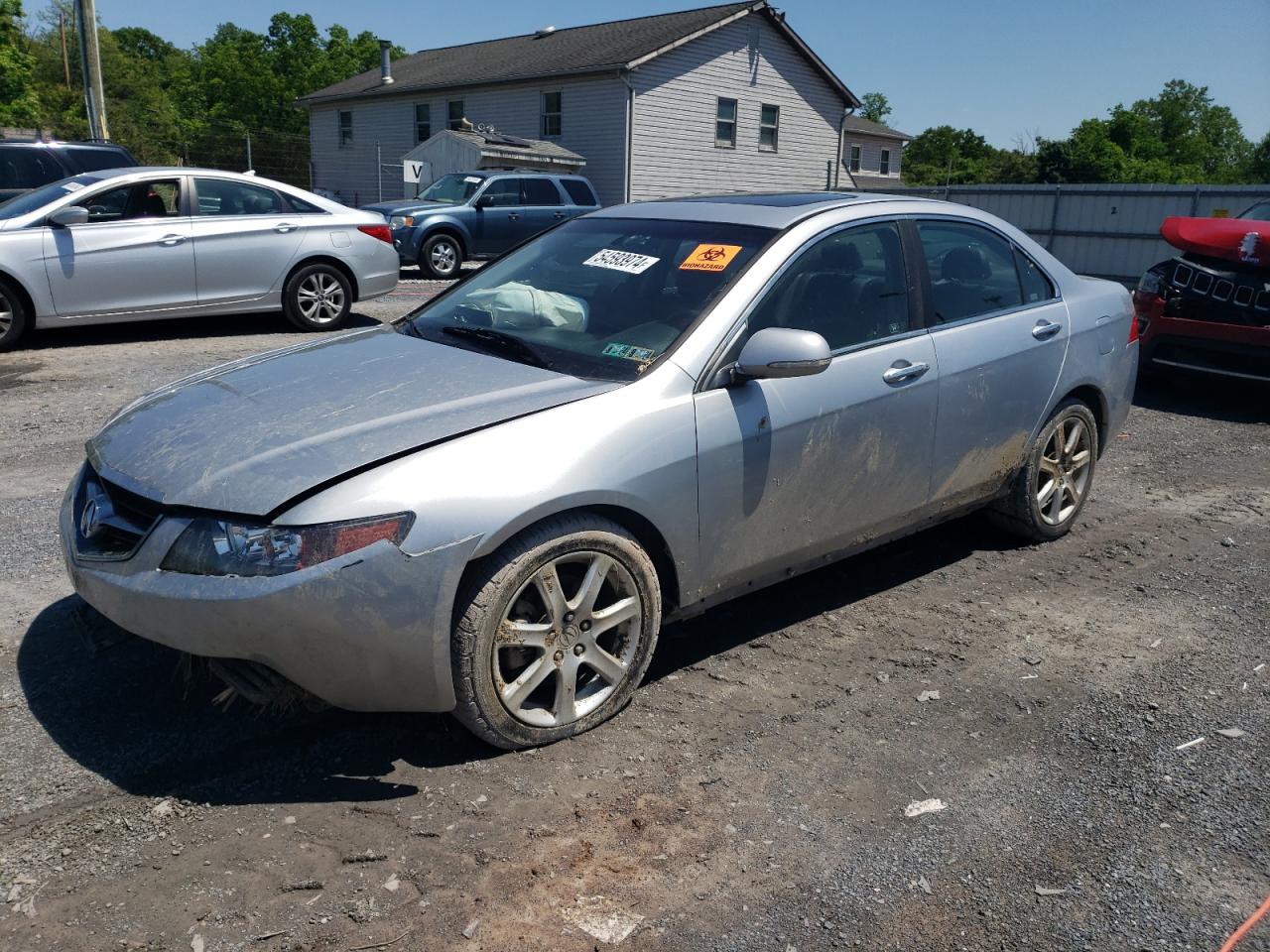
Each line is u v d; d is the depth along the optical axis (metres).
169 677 3.52
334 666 2.77
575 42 31.11
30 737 3.14
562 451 3.02
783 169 31.52
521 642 3.02
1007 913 2.51
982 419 4.39
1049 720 3.45
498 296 4.04
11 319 9.10
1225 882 2.64
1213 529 5.52
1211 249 7.96
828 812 2.89
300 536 2.70
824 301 3.83
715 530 3.46
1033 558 4.98
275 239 10.23
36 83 55.41
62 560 4.53
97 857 2.61
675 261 3.86
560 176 18.73
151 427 3.25
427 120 32.38
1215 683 3.74
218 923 2.40
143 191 9.68
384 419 3.04
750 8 28.67
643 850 2.71
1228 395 9.12
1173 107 86.06
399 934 2.38
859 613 4.30
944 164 86.81
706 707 3.46
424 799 2.89
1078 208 22.02
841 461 3.80
